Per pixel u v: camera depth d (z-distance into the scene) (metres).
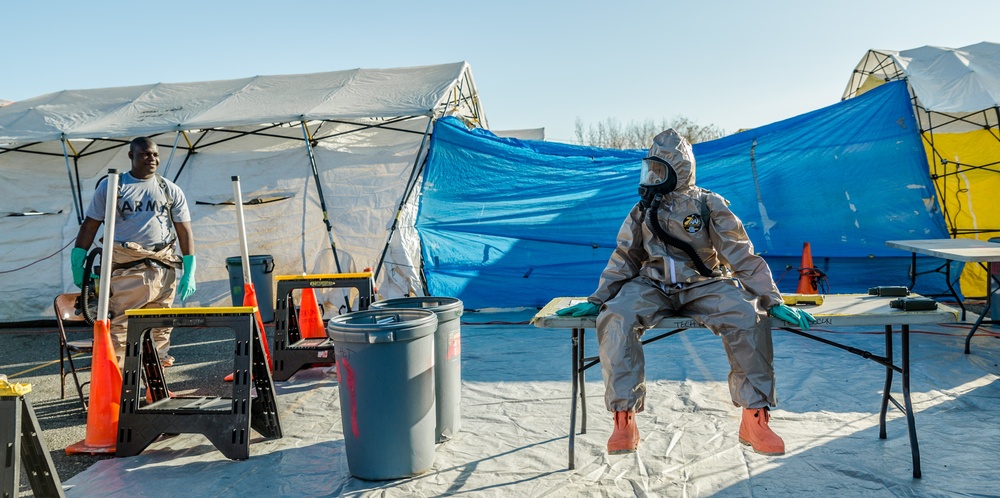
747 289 3.79
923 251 6.50
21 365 7.75
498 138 10.38
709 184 10.26
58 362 7.84
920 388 5.45
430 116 9.59
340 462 4.29
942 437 4.35
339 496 3.76
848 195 9.88
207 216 10.23
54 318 10.31
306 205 10.22
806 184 10.02
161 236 5.76
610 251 10.01
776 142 10.26
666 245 3.84
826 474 3.83
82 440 4.89
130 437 4.50
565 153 10.44
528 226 10.13
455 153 10.26
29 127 10.28
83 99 11.73
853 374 5.93
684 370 6.21
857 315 3.70
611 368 3.59
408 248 9.91
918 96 9.34
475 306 9.93
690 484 3.77
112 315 5.61
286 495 3.82
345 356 3.88
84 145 10.78
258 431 4.78
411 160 10.30
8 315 10.28
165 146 10.70
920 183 9.80
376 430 3.88
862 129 10.07
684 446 4.33
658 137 3.88
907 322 3.71
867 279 9.70
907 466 3.91
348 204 10.15
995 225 9.94
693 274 3.79
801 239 9.81
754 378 3.57
